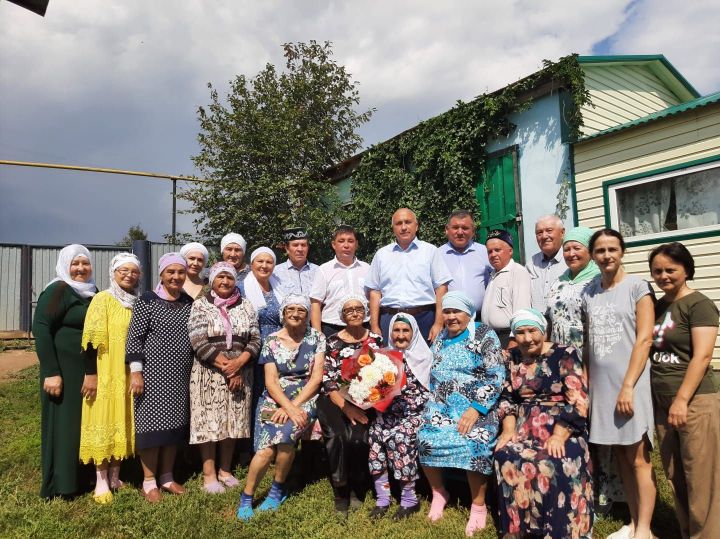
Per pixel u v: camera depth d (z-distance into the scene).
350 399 3.53
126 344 3.70
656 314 2.85
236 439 4.17
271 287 4.81
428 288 4.46
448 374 3.46
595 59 7.64
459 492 3.70
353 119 12.66
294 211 10.86
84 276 3.92
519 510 2.88
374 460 3.52
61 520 3.38
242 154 11.23
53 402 3.68
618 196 6.95
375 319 4.59
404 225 4.51
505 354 3.40
